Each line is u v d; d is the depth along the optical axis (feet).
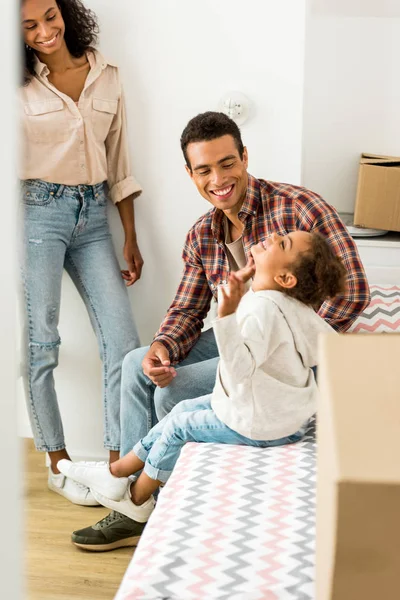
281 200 6.49
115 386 8.04
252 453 5.31
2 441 1.00
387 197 8.28
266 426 5.35
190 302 7.09
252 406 5.32
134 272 8.26
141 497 6.66
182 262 8.36
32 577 6.44
